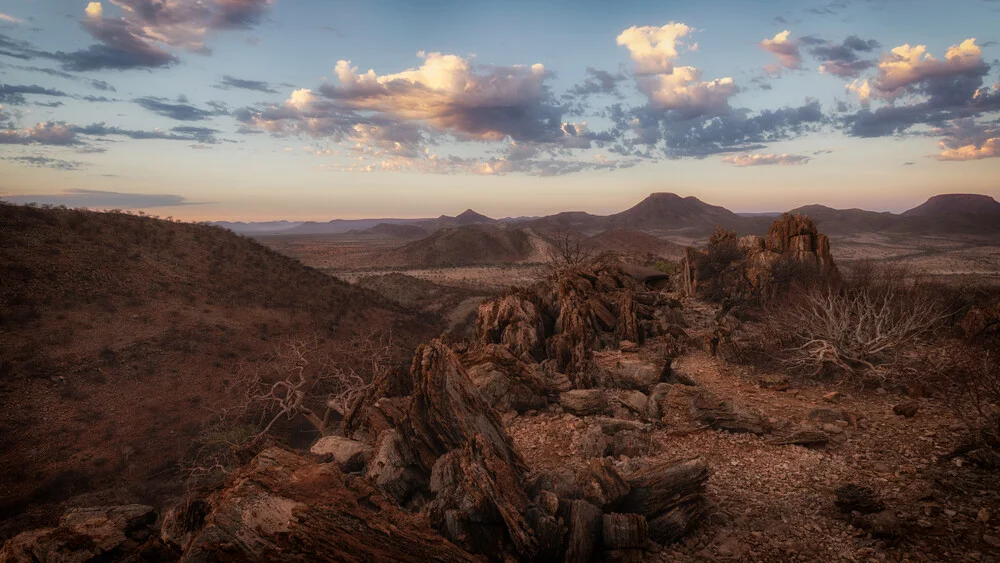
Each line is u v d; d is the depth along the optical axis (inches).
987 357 472.4
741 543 255.6
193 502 231.8
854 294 813.2
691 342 730.8
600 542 236.5
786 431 391.2
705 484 319.0
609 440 382.3
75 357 1633.9
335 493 208.4
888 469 325.7
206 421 1435.8
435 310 3531.0
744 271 1157.7
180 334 1936.5
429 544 199.5
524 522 216.2
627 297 759.1
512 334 610.2
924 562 227.1
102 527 244.7
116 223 2645.2
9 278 1907.0
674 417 448.8
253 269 2778.1
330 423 1280.8
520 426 438.9
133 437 1355.8
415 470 287.0
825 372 547.2
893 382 495.2
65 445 1272.1
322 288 2903.5
